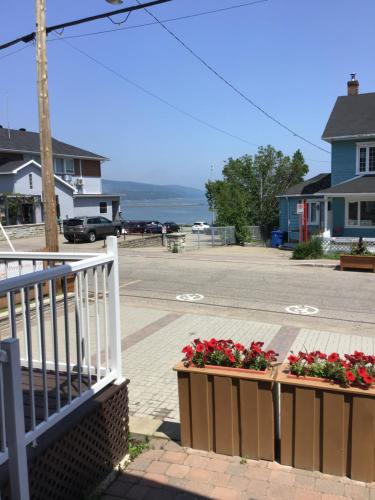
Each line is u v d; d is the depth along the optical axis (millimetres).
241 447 4137
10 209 33531
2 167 35906
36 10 11711
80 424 3607
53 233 12359
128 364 6844
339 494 3631
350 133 25328
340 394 3734
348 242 22750
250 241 32812
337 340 8180
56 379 3457
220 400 4129
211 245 31828
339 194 24062
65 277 3582
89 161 45000
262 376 3961
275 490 3697
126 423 4281
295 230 30562
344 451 3812
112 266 4160
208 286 13641
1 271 8305
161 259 20391
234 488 3736
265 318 9859
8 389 2680
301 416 3871
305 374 3941
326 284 13930
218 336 8383
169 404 5438
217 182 40062
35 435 3148
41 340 3416
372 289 13109
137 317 9789
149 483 3836
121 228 35875
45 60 11906
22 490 2766
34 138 42688
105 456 3936
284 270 16859
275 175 43531
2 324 8117
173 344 7859
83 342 4531
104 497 3666
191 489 3740
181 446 4371
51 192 12297
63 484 3430
